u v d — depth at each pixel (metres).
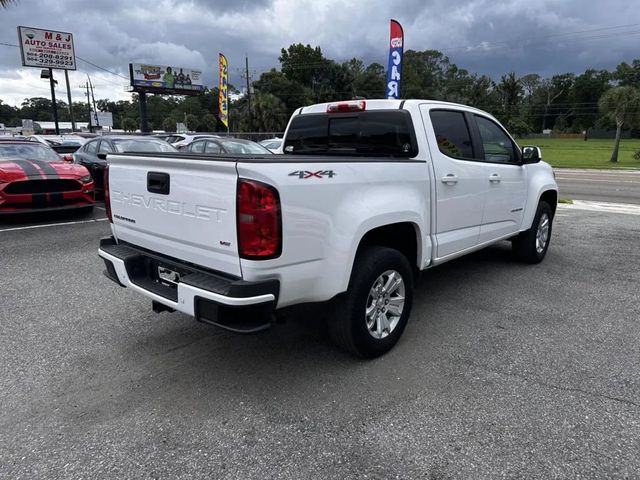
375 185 3.36
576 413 2.89
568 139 94.56
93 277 5.50
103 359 3.57
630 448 2.57
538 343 3.87
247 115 49.88
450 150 4.31
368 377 3.32
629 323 4.29
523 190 5.57
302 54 79.31
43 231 7.93
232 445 2.60
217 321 2.73
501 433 2.70
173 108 110.44
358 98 4.54
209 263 2.92
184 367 3.45
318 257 2.97
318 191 2.91
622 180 20.62
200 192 2.86
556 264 6.25
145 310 4.53
